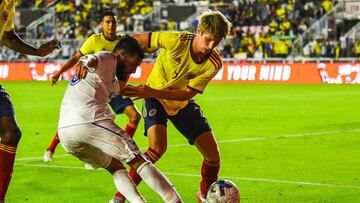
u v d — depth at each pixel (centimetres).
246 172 1273
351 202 1020
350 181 1185
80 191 1111
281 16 4444
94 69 779
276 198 1049
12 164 892
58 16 4959
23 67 4294
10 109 894
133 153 781
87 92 784
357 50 4006
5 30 937
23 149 1588
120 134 785
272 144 1645
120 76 811
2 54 4594
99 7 4919
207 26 845
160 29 4684
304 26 4353
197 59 888
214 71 895
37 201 1040
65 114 793
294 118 2212
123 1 4956
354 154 1483
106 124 785
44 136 1825
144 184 1145
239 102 2764
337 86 3547
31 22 4931
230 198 820
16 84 3881
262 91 3288
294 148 1577
